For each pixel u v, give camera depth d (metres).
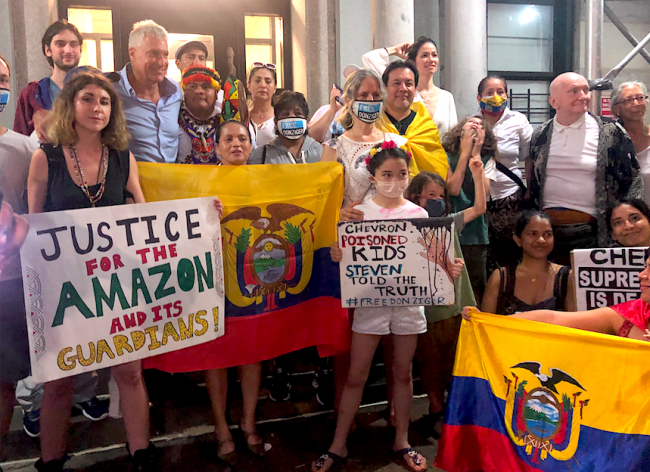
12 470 2.39
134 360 2.21
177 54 3.54
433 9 5.79
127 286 2.17
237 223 2.48
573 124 3.24
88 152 2.13
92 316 2.09
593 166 3.15
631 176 3.16
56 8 4.54
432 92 3.71
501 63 6.47
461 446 2.20
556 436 2.00
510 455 2.10
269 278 2.55
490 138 3.06
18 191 2.38
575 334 1.99
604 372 1.93
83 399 2.81
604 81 4.32
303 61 5.01
